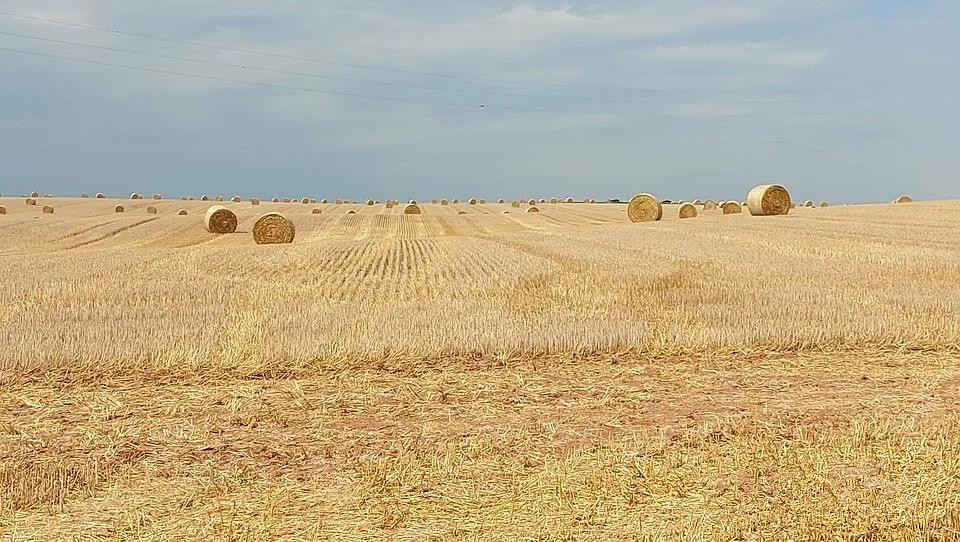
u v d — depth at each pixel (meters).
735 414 10.10
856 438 8.63
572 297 19.09
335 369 12.70
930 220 43.78
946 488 7.12
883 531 6.32
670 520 6.71
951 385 11.65
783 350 14.02
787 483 7.33
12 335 14.21
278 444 9.05
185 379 12.12
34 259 31.33
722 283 21.34
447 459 8.27
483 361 13.19
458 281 23.00
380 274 25.70
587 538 6.44
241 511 7.18
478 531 6.64
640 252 30.81
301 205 89.44
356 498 7.40
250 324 15.45
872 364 13.03
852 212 51.84
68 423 9.95
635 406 10.55
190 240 48.03
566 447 8.77
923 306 16.95
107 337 13.91
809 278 22.20
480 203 101.75
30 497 7.43
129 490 7.69
